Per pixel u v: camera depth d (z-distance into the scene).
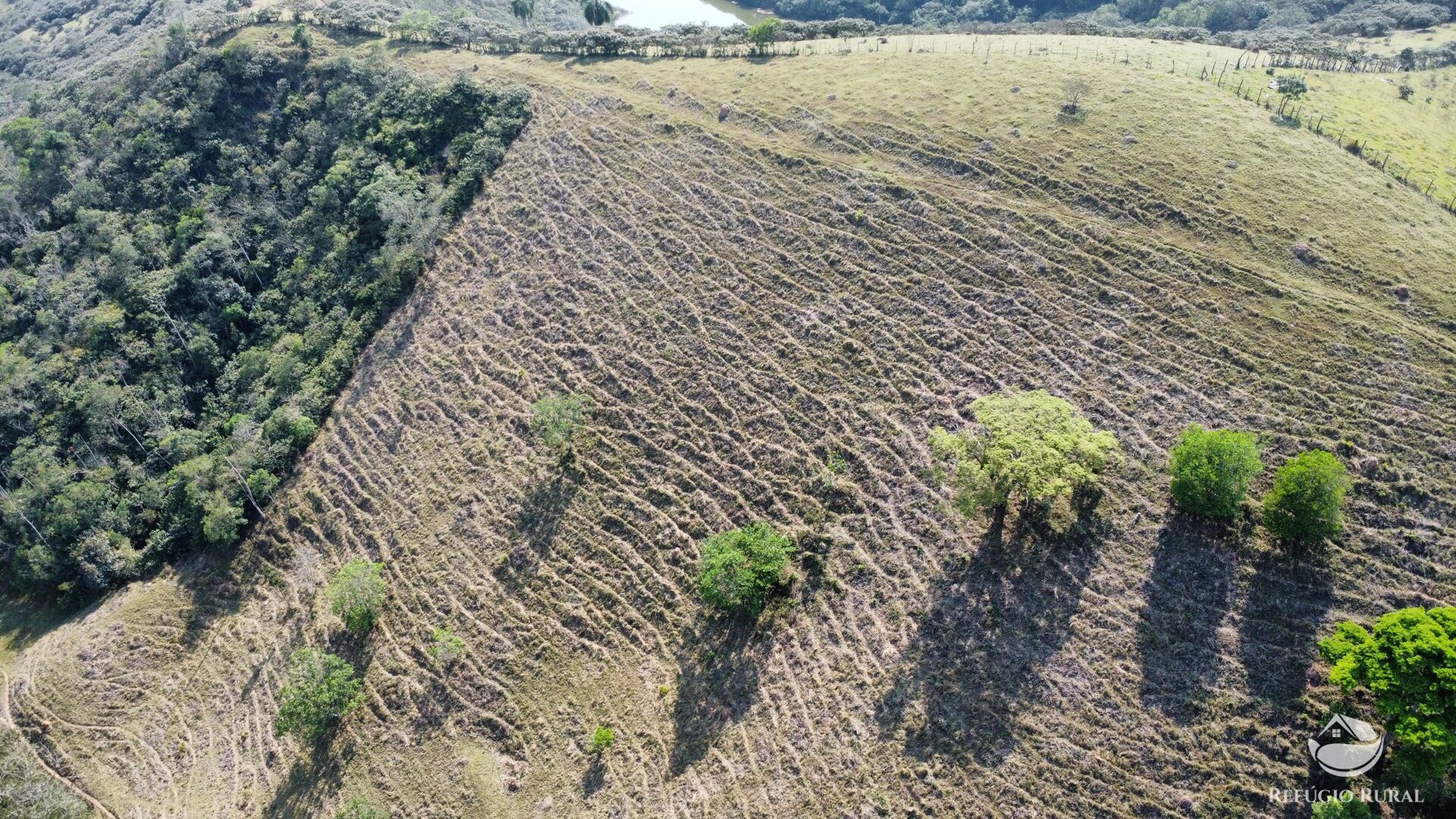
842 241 66.62
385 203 79.94
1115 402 51.78
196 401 76.88
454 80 92.50
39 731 59.53
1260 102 71.06
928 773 41.75
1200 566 44.25
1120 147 67.19
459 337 72.56
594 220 75.94
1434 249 55.12
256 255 85.31
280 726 52.81
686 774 46.41
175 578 66.56
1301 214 58.81
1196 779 38.75
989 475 46.75
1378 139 66.19
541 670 53.56
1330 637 40.81
